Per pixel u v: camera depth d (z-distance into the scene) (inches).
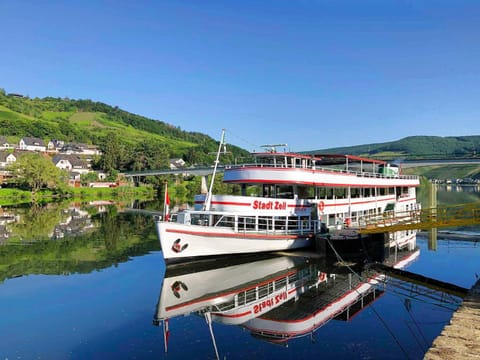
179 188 5905.5
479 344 474.6
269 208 1181.7
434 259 1232.2
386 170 1743.4
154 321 698.2
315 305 780.6
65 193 4633.4
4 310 762.2
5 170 4990.2
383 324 680.4
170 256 1007.0
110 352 579.8
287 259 1163.3
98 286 922.7
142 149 6717.5
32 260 1214.3
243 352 574.2
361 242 1181.1
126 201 4092.0
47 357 567.5
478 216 1117.7
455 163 3961.6
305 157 1272.1
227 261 1104.2
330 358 554.3
